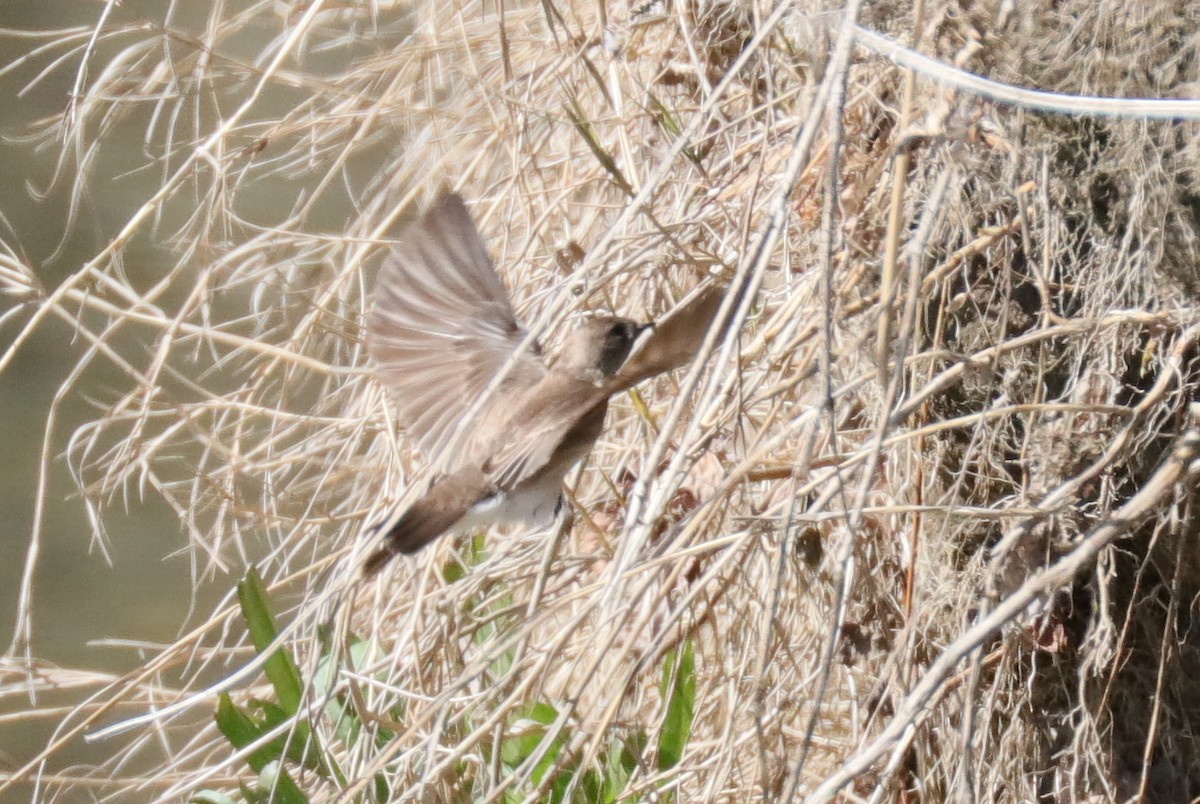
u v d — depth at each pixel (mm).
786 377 7156
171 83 7363
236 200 7418
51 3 8219
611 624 7066
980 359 7070
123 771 7348
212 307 7422
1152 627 7141
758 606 7172
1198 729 7145
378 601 7203
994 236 7105
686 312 7039
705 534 7164
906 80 7055
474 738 7059
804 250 7176
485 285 7098
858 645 7148
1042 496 7102
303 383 7344
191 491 7301
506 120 7301
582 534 7242
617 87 7242
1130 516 7039
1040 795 7152
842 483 7023
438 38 7359
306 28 7270
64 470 7543
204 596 7488
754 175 7184
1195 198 7113
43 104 7711
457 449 7070
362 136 7336
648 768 7152
